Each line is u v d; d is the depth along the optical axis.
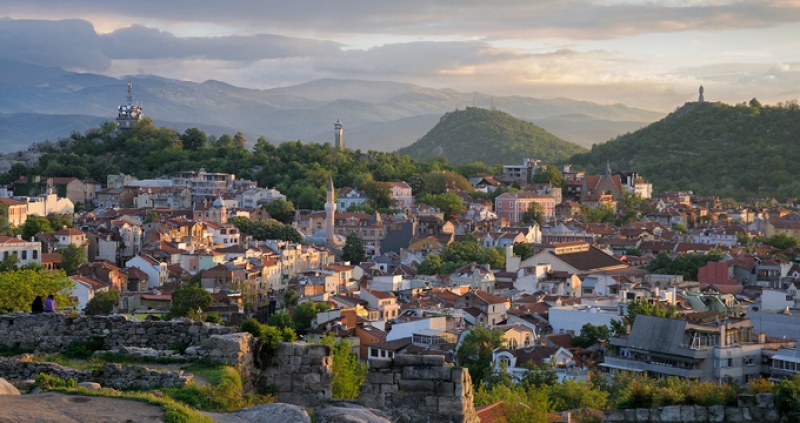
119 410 36.97
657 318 136.75
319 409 42.16
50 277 125.56
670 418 83.81
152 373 45.16
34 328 52.41
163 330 51.72
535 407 75.31
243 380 47.34
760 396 83.69
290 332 50.97
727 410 83.31
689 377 129.25
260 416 39.66
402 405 45.34
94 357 49.59
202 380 45.09
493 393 88.25
